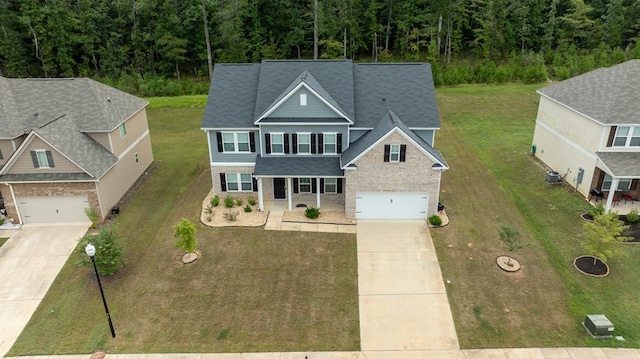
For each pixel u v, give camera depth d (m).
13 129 26.77
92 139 27.84
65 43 57.56
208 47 55.53
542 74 52.03
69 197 26.12
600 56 55.56
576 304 19.52
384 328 18.66
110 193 27.81
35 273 22.41
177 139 40.75
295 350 17.70
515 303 19.72
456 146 37.03
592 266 21.69
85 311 19.94
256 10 58.41
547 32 60.84
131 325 19.08
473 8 63.12
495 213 26.72
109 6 59.38
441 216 26.45
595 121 25.91
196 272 22.19
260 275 21.88
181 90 52.94
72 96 29.17
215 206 27.97
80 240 22.95
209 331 18.67
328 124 26.38
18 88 29.28
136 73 56.59
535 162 33.19
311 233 25.03
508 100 47.00
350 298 20.33
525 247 23.33
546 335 18.05
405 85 28.95
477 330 18.42
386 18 62.59
